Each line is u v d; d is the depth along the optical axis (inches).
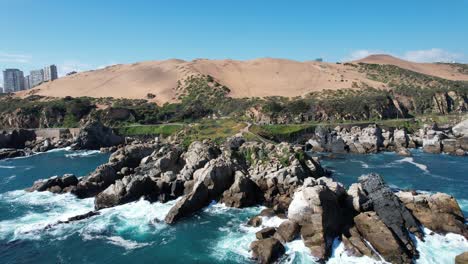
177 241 1791.3
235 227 1927.9
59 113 6274.6
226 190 2330.2
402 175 3058.6
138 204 2293.3
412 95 7096.5
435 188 2632.9
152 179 2534.5
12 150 4589.1
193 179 2498.8
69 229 1953.7
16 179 3213.6
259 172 2600.9
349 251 1571.1
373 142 4347.9
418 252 1566.2
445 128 4958.2
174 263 1590.8
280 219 1937.7
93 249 1736.0
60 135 5487.2
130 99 7436.0
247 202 2250.2
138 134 5506.9
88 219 2081.7
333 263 1508.4
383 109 5915.4
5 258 1665.8
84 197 2534.5
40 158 4320.9
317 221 1628.9
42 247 1761.8
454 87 7426.2
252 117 5836.6
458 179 2881.4
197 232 1883.6
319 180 1931.6
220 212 2144.4
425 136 4507.9
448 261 1507.1
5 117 6240.2
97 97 7662.4
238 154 2987.2
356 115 5693.9
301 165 2659.9
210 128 5044.3
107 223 2020.2
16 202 2421.3
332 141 4434.1
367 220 1664.6
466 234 1668.3
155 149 3437.5
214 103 6875.0
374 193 1820.9
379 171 3233.3
